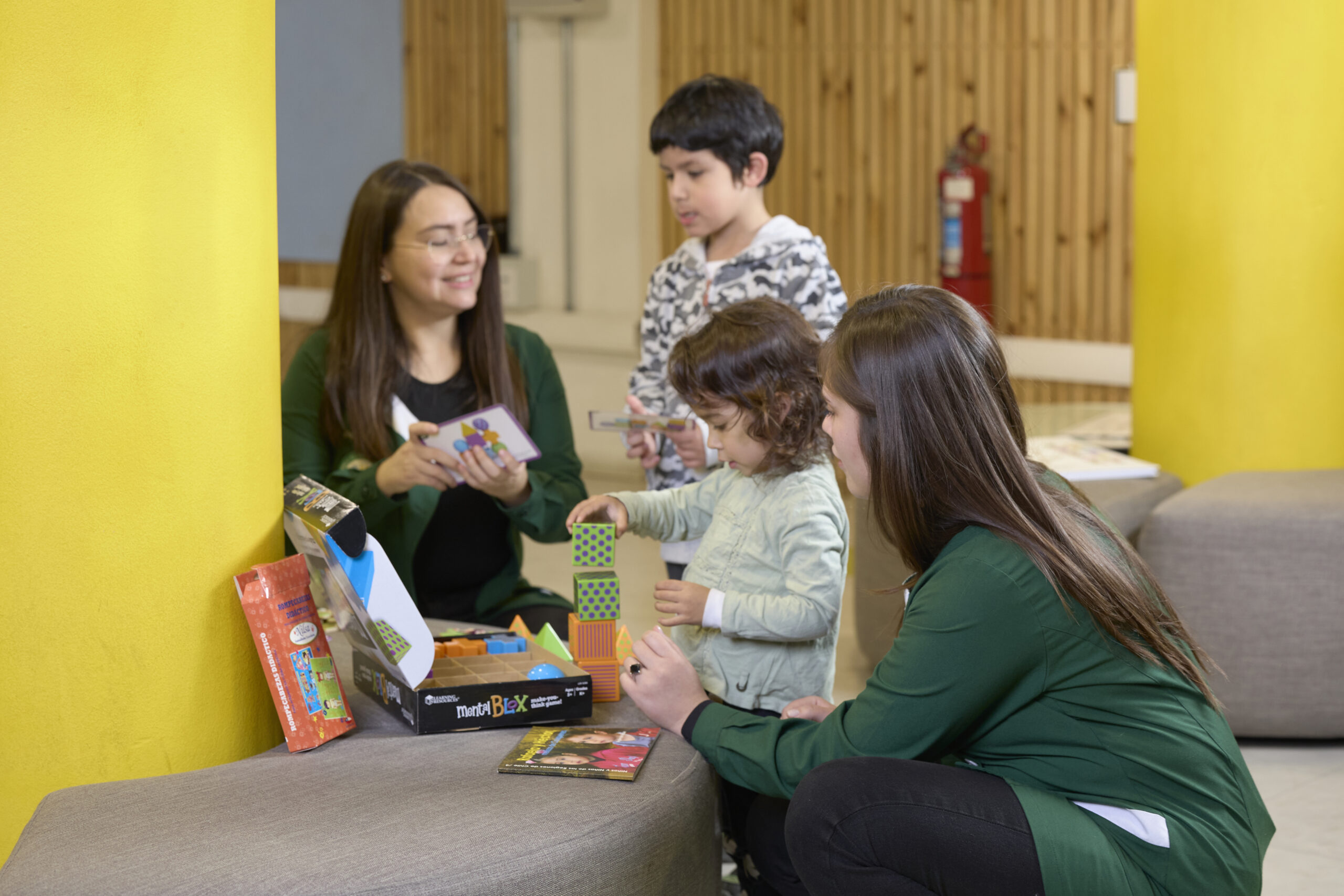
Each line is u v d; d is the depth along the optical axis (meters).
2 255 1.43
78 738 1.53
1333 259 3.16
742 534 1.98
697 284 2.71
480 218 2.51
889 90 5.79
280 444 1.73
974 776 1.48
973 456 1.48
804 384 1.91
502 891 1.33
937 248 5.81
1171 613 1.57
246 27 1.59
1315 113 3.12
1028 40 5.48
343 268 2.49
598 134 6.27
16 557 1.48
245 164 1.60
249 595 1.60
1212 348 3.34
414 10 6.62
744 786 1.71
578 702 1.72
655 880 1.47
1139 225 3.59
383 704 1.79
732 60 6.06
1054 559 1.44
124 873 1.30
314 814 1.43
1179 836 1.42
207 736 1.62
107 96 1.46
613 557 1.89
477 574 2.57
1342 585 2.80
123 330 1.50
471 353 2.56
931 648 1.46
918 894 1.46
